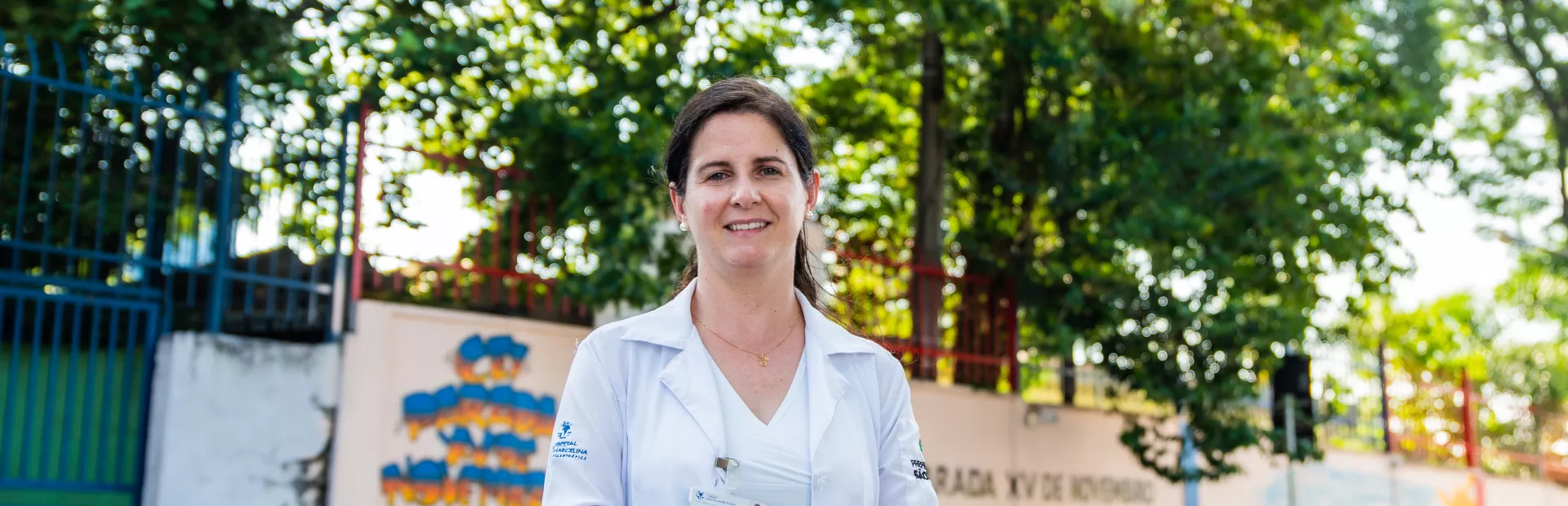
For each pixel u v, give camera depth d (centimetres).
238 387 701
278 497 709
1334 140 1177
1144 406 1285
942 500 1057
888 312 1074
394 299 840
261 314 761
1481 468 1764
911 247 1194
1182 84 1143
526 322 826
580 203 832
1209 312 1084
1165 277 1084
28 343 740
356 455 741
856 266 1041
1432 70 1733
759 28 1137
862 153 1446
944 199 1252
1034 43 1070
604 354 248
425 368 777
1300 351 1137
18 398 724
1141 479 1273
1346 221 1123
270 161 741
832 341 256
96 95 705
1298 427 1334
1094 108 1119
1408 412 1661
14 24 781
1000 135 1195
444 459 778
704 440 240
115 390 731
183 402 681
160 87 729
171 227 704
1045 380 1205
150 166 757
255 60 795
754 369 252
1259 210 1106
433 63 836
